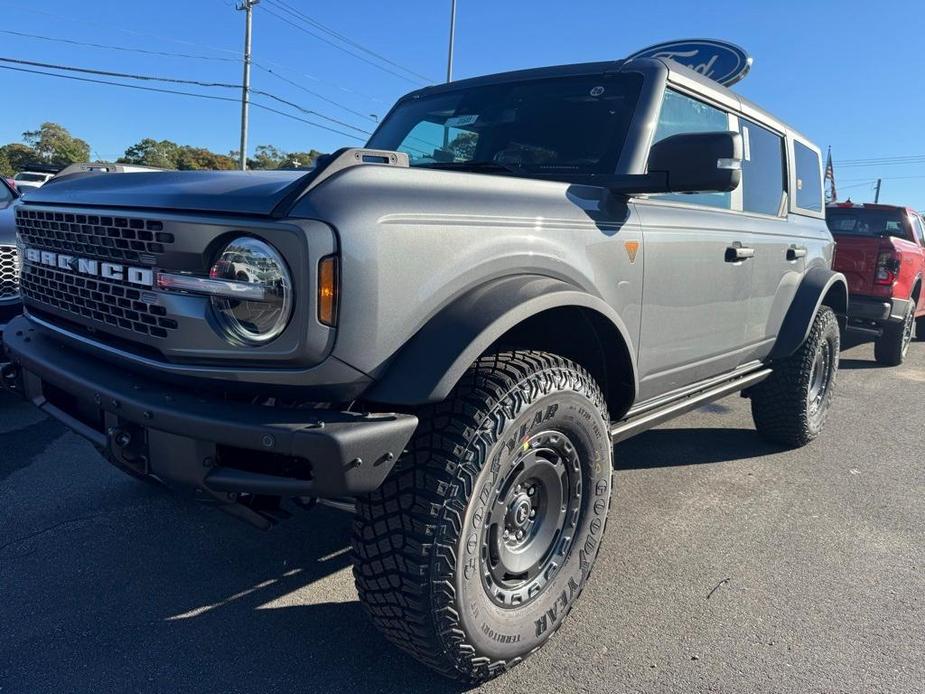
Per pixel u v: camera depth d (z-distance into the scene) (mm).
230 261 1889
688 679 2379
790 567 3191
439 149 3590
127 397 2035
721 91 3711
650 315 2973
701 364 3508
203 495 2037
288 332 1836
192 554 3104
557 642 2562
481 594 2150
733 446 4969
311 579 2930
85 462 4094
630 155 2979
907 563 3270
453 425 2049
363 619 2660
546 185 2510
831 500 4012
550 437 2324
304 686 2277
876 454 4922
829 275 4680
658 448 4875
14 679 2266
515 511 2318
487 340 2000
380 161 2107
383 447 1878
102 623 2586
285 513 2248
